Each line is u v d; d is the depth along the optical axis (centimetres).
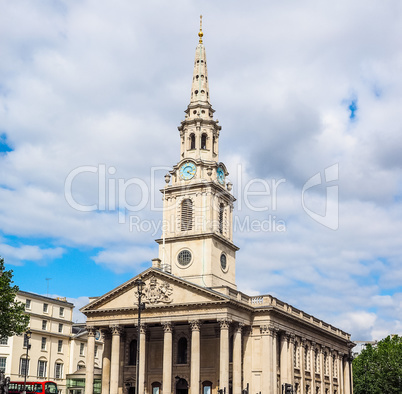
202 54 11538
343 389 12900
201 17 11738
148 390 9638
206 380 9431
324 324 11962
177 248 10250
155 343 9875
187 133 10969
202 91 11275
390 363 13738
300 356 10556
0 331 8169
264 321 9469
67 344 12988
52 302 12700
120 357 9956
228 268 10519
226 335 8700
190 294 9044
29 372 11794
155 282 9300
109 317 9481
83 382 12506
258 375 9306
